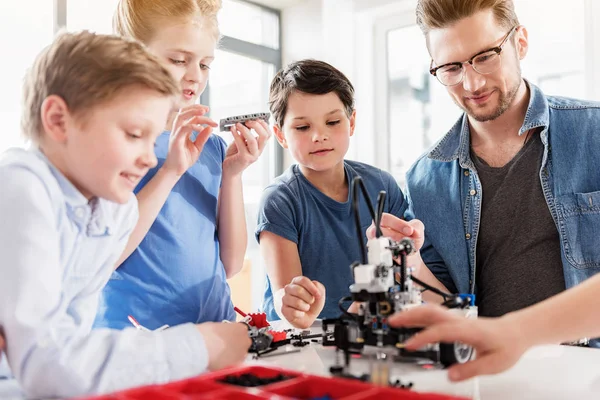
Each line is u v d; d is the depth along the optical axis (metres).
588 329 0.66
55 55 0.71
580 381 0.70
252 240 3.63
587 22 2.48
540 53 2.86
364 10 3.28
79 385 0.59
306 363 0.78
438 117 3.13
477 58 1.21
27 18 2.49
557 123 1.35
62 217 0.71
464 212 1.39
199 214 1.16
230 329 0.76
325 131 1.35
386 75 3.31
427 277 1.37
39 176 0.67
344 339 0.78
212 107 3.47
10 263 0.62
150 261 1.07
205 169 1.20
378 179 1.51
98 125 0.69
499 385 0.68
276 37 3.81
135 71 0.69
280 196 1.40
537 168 1.35
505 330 0.62
